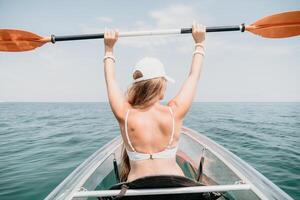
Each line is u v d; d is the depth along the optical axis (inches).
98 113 1353.3
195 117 895.1
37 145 370.6
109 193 54.6
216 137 411.5
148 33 78.4
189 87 54.2
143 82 53.2
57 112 1476.4
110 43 61.7
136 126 52.1
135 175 52.6
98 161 96.7
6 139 434.6
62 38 93.7
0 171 235.0
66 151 319.3
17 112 1473.9
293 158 261.6
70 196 66.6
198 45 59.1
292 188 175.5
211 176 100.3
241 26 91.7
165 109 52.8
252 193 68.9
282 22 97.5
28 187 192.9
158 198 54.1
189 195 54.3
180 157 128.6
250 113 1206.3
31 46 102.7
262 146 331.3
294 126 590.6
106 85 57.2
